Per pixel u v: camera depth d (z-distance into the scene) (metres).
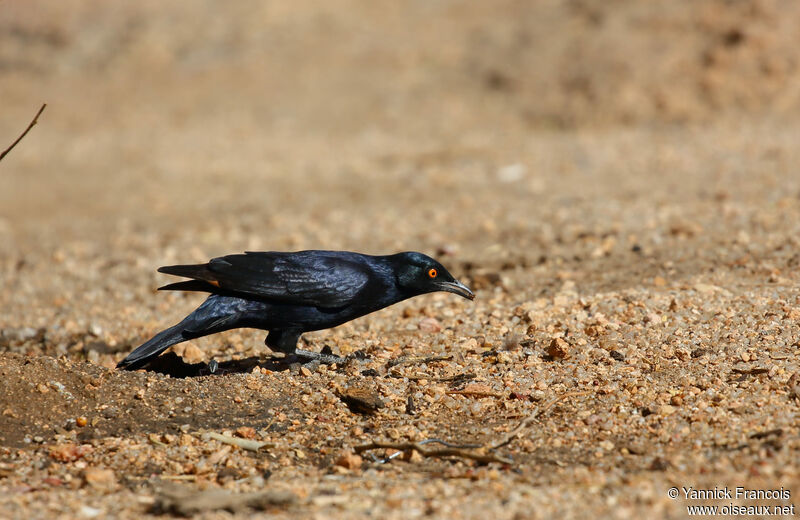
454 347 10.05
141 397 8.53
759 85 26.91
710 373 8.55
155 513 6.41
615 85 28.22
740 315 10.05
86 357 11.38
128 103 33.78
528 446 7.52
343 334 11.03
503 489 6.66
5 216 22.50
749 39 28.31
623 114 27.09
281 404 8.59
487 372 9.09
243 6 39.91
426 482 6.91
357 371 9.31
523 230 16.70
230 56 36.47
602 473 6.89
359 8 38.84
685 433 7.47
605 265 13.57
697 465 6.86
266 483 7.02
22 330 12.36
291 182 23.88
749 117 25.47
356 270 9.50
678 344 9.34
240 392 8.73
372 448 7.61
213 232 18.81
